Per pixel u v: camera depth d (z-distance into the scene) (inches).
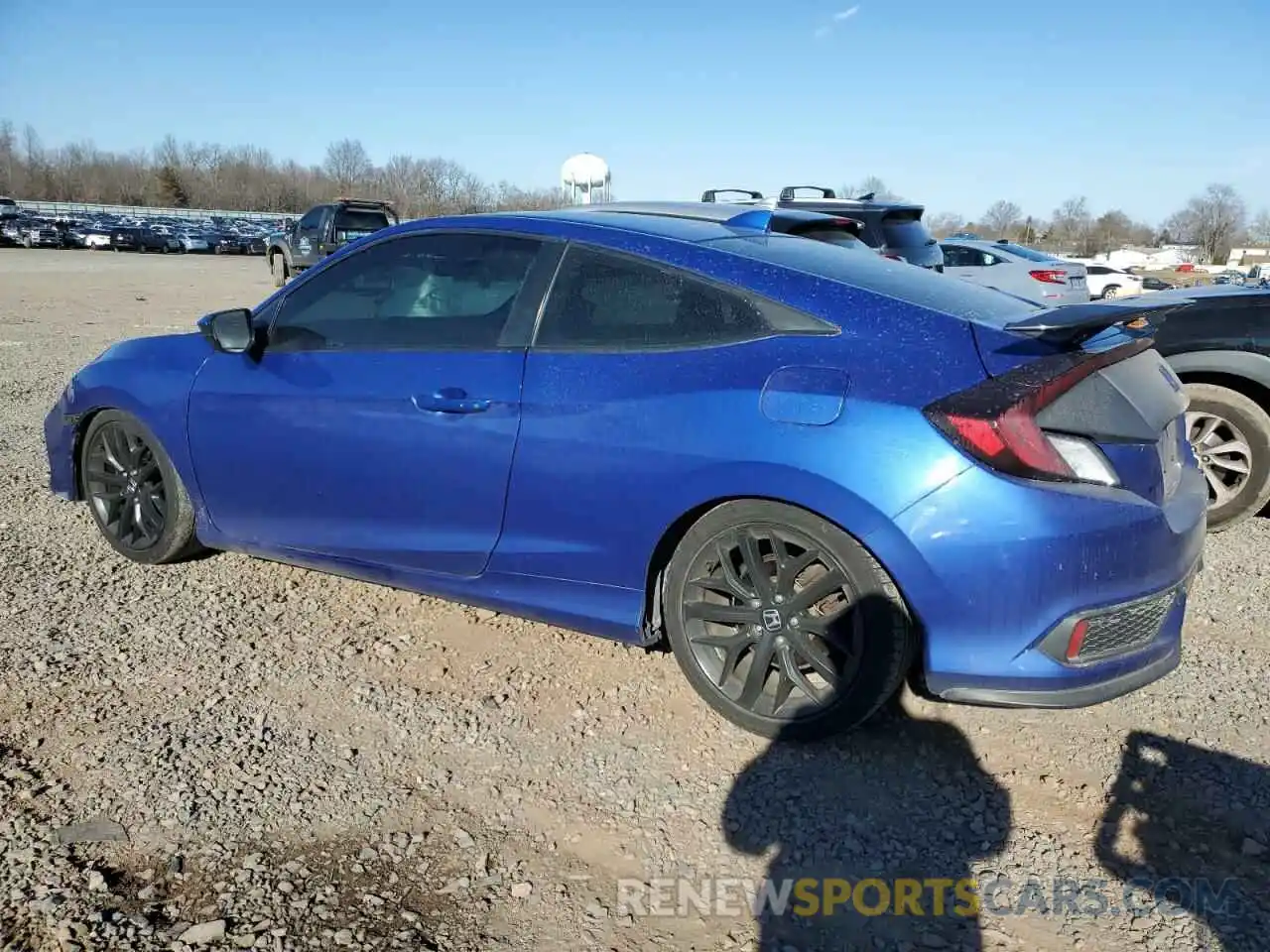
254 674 134.0
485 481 128.0
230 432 150.4
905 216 372.2
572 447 121.0
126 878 94.1
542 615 130.7
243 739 118.2
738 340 115.8
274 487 147.9
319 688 130.8
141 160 4495.6
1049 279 589.3
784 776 113.0
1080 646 104.1
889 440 104.5
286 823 102.8
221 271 1189.1
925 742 120.4
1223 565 183.6
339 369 140.3
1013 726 124.0
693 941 88.7
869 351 109.3
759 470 109.9
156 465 165.3
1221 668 141.2
